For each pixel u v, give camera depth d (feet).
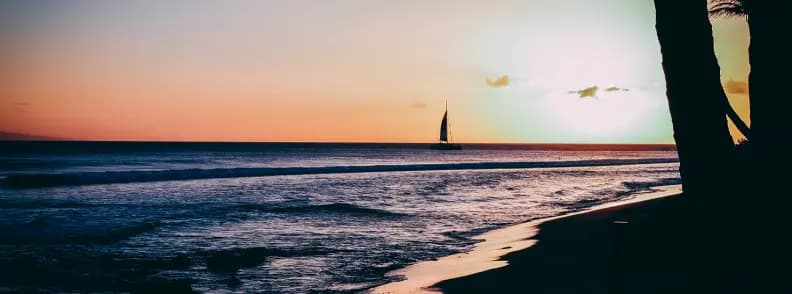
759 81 19.49
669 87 21.59
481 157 302.45
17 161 195.11
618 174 137.08
